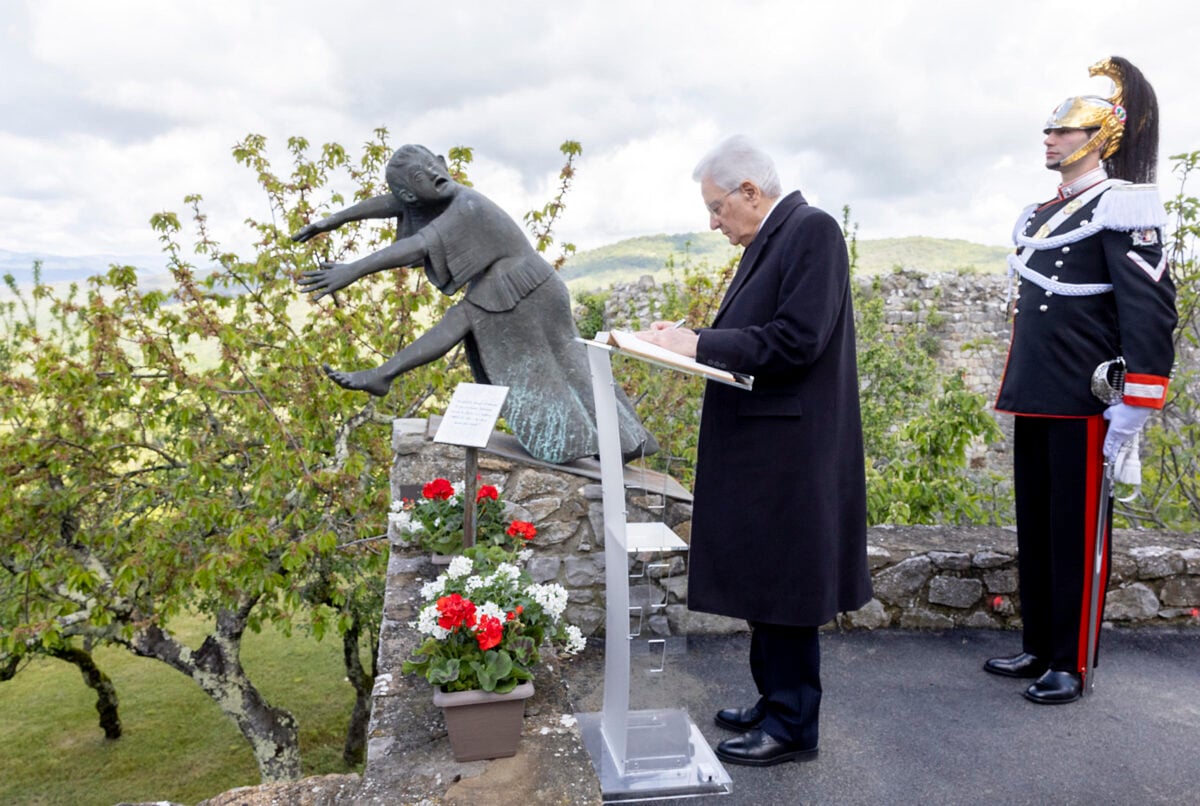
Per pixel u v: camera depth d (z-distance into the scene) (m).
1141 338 2.34
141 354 5.86
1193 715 2.59
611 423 1.96
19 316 6.51
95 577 5.54
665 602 2.17
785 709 2.24
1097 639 2.72
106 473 5.92
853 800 2.11
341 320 5.65
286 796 1.83
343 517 6.04
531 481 3.29
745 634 3.30
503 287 3.28
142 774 7.50
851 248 6.78
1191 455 4.94
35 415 5.71
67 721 8.57
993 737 2.45
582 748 1.81
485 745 1.75
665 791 2.06
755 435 2.08
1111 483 2.58
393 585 2.77
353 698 8.70
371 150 6.64
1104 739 2.44
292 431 5.85
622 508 1.96
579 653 3.18
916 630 3.33
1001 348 12.02
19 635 5.52
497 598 2.00
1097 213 2.40
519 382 3.30
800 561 2.06
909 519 4.56
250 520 5.52
